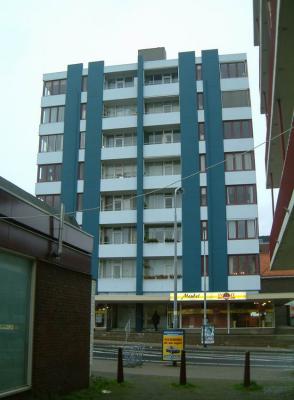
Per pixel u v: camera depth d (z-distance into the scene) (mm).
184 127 48906
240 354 30469
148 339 40969
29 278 10383
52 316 11102
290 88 15875
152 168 49906
